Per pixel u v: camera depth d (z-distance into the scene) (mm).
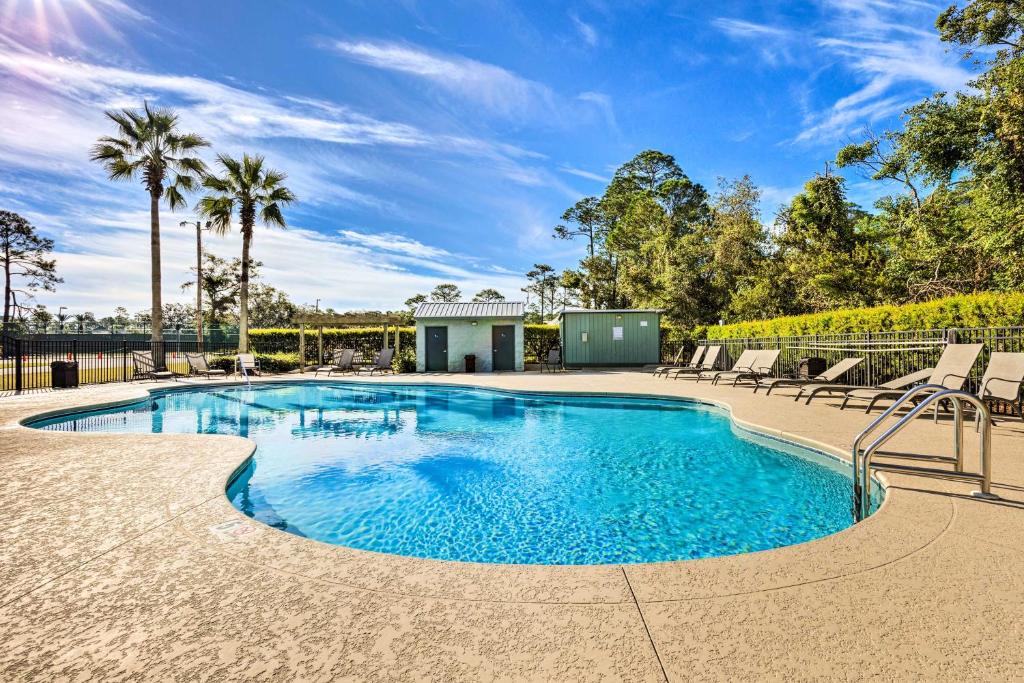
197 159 19781
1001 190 13719
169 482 3859
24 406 8703
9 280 35188
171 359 20219
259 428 8180
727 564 2373
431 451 6457
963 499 3260
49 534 2809
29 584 2213
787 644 1714
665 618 1901
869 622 1848
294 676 1557
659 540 3645
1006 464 4105
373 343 23625
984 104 14938
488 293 65875
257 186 20094
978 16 14602
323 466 5738
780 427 6293
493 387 12203
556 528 3895
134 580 2252
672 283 29172
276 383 14117
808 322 12688
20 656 1681
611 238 35969
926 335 8766
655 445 6699
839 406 8258
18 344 11453
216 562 2441
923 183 20125
